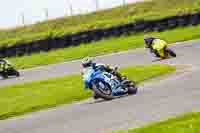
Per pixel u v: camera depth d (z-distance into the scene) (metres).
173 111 42.84
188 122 36.06
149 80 70.69
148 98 52.94
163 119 39.72
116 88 57.94
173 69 78.88
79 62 131.12
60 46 171.50
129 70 82.94
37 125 49.31
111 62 112.94
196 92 51.56
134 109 47.47
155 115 42.44
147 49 129.25
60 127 45.50
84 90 68.94
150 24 168.00
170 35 152.25
